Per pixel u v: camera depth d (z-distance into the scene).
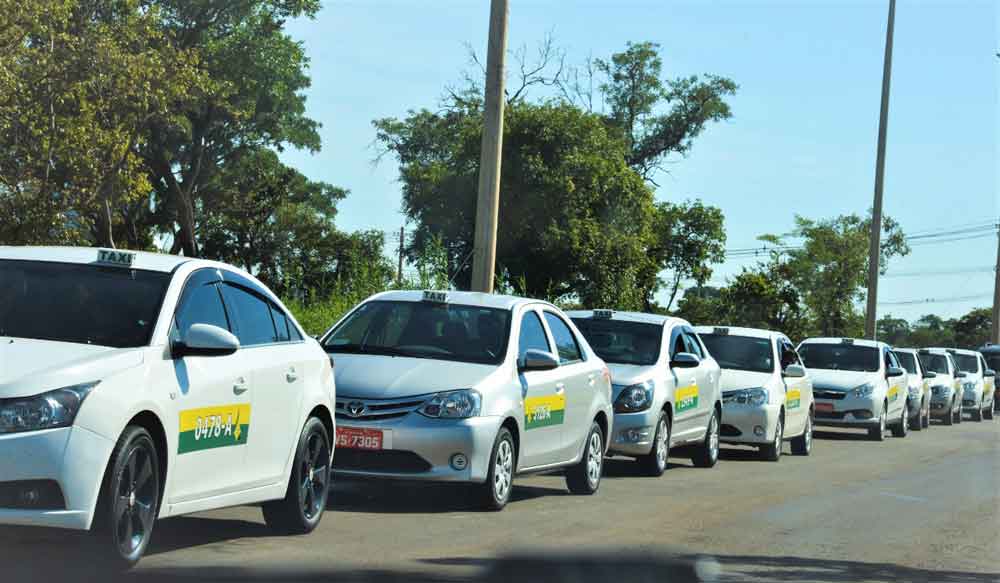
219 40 47.41
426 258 26.20
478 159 42.38
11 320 8.72
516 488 15.62
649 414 17.77
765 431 22.50
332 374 11.38
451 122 55.25
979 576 10.80
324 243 60.16
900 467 22.56
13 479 7.57
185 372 8.93
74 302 8.94
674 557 10.73
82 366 8.07
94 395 7.92
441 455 12.30
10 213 27.75
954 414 43.75
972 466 23.42
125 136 31.02
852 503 15.99
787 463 22.59
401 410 12.34
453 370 12.93
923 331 132.50
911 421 37.59
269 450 10.12
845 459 24.25
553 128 41.22
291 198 62.78
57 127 28.70
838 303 77.25
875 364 31.56
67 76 28.30
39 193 28.27
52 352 8.23
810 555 11.38
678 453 22.55
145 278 9.27
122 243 51.53
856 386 30.67
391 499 13.52
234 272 10.21
